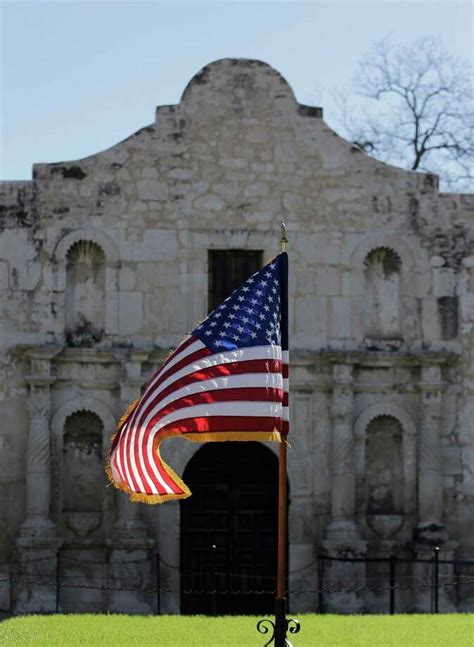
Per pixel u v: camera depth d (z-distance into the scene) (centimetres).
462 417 4366
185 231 4322
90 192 4316
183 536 4272
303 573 4262
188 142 4350
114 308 4288
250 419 2789
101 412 4253
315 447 4312
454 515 4338
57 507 4225
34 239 4288
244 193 4350
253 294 2830
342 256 4366
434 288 4391
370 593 4250
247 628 3491
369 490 4347
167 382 2830
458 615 3884
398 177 4403
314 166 4381
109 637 3306
